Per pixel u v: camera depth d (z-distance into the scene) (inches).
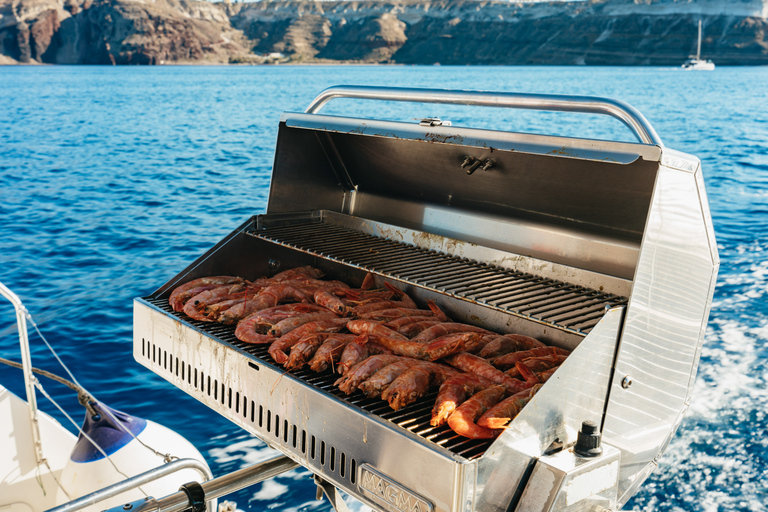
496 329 105.5
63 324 293.4
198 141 1010.1
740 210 513.7
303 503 169.2
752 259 378.0
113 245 429.4
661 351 73.5
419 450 59.6
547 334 98.2
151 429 122.7
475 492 57.2
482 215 107.9
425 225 116.8
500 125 1206.3
